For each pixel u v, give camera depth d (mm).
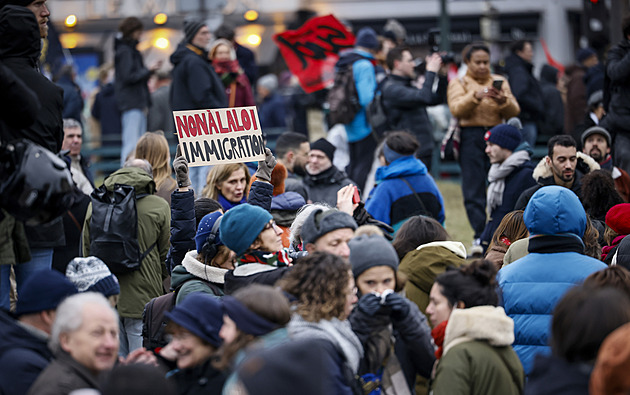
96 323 6605
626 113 14938
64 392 6438
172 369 7395
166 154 12570
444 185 23797
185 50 16562
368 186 17234
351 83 17906
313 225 8086
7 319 7035
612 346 5070
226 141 10031
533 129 19578
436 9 42969
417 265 8570
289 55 20531
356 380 6895
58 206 7535
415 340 7223
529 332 8203
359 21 42781
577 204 8469
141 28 20844
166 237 10680
